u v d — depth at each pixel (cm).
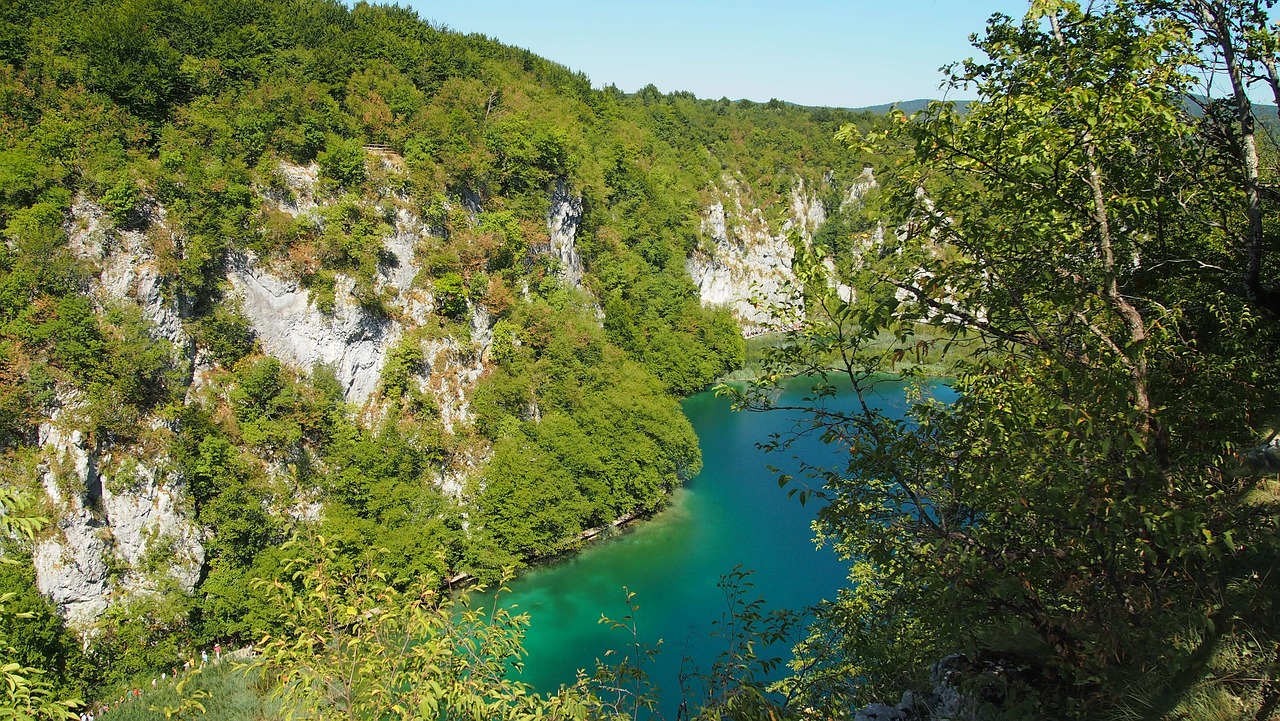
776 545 5106
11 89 4662
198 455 4466
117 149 4622
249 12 6141
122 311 4288
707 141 15538
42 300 4066
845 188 16312
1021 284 867
